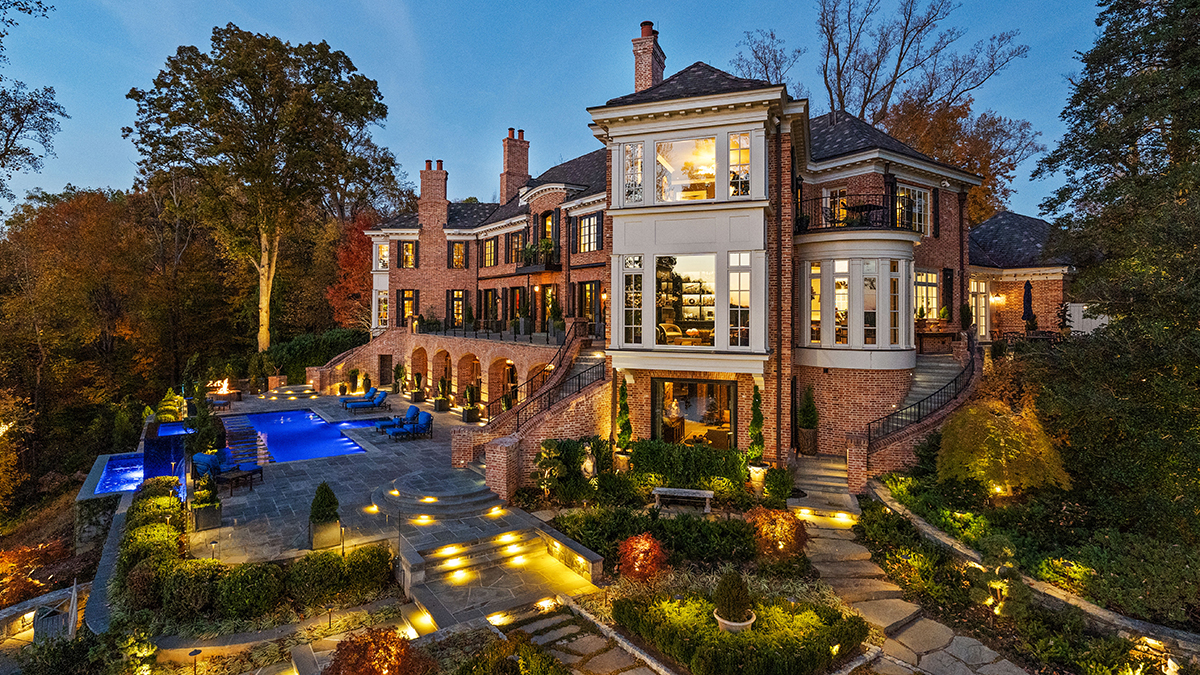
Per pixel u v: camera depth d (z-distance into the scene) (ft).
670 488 47.47
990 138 104.47
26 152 74.79
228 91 113.80
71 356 117.70
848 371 57.06
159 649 29.37
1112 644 27.50
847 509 44.86
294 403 102.58
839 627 27.61
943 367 58.59
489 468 49.70
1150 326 34.37
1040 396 42.70
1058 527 37.22
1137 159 50.49
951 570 35.17
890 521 40.70
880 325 55.36
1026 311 66.33
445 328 112.68
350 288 147.84
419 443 71.82
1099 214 51.93
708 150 51.75
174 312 135.33
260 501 48.96
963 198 73.05
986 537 35.14
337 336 132.46
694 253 51.90
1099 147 50.42
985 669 27.32
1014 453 39.70
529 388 76.95
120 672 26.71
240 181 116.98
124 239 130.52
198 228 152.46
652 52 71.72
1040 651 28.04
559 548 39.34
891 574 35.91
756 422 50.21
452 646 27.86
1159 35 44.68
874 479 48.49
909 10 102.89
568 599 33.50
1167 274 35.40
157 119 109.60
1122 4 49.21
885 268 55.52
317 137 119.96
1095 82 51.65
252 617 32.45
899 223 60.59
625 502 47.34
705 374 53.83
